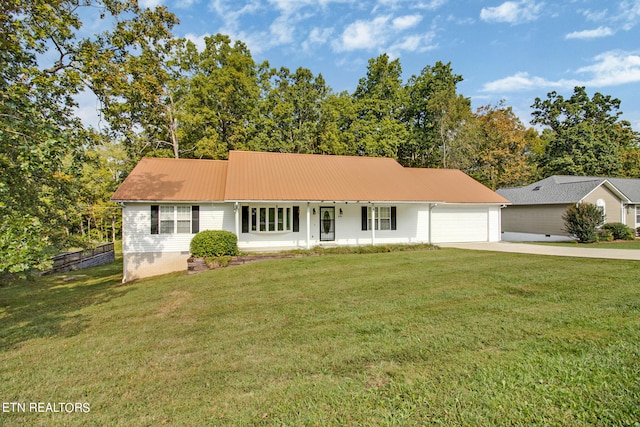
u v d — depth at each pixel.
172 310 7.37
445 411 3.02
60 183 9.45
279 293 8.19
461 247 16.20
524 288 7.45
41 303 9.49
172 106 23.80
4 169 6.67
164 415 3.23
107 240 31.34
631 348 4.09
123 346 5.26
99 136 9.81
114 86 9.48
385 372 3.84
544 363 3.81
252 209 15.69
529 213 25.34
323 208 16.59
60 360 4.80
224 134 25.20
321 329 5.47
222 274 11.15
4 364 4.75
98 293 10.42
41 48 8.77
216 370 4.17
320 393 3.46
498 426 2.78
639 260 10.59
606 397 3.09
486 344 4.48
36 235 5.15
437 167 32.78
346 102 29.11
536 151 43.66
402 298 7.10
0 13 7.88
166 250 14.54
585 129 35.84
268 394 3.51
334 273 10.27
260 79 28.53
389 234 17.48
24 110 6.16
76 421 3.20
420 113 33.72
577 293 6.83
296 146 26.45
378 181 17.69
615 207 23.25
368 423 2.92
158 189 14.81
